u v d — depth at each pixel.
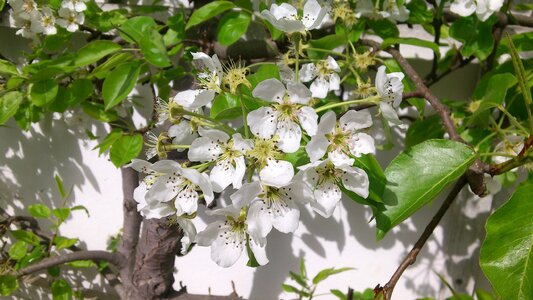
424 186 0.22
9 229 0.50
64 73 0.32
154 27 0.29
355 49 0.34
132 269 0.44
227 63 0.31
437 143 0.23
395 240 0.45
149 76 0.38
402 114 0.42
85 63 0.29
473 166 0.22
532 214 0.19
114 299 0.53
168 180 0.22
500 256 0.19
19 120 0.37
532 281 0.18
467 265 0.45
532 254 0.18
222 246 0.23
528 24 0.34
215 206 0.43
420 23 0.36
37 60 0.44
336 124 0.22
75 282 0.53
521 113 0.32
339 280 0.47
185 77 0.37
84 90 0.33
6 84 0.34
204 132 0.21
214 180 0.22
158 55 0.28
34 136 0.49
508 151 0.31
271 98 0.22
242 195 0.20
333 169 0.22
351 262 0.46
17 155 0.50
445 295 0.46
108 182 0.49
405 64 0.31
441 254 0.45
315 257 0.47
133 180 0.42
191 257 0.49
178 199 0.22
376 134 0.41
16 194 0.51
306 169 0.21
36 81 0.31
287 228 0.21
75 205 0.50
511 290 0.18
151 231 0.39
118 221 0.50
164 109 0.27
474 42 0.33
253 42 0.34
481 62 0.36
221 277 0.49
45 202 0.51
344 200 0.45
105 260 0.44
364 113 0.22
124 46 0.36
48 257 0.46
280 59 0.32
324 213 0.22
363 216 0.45
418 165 0.23
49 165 0.50
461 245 0.44
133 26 0.29
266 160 0.21
